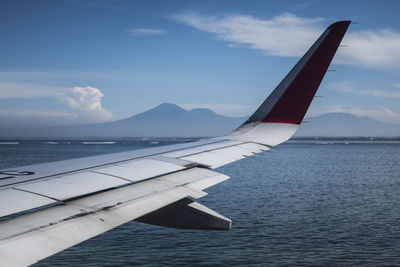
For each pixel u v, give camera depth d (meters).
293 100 8.87
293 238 20.78
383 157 131.12
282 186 46.47
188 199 7.62
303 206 31.75
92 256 17.56
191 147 9.23
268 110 9.55
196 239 20.69
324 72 8.34
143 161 7.45
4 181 5.29
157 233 22.09
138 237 21.14
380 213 28.56
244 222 25.19
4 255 3.27
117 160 7.52
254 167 82.81
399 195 38.66
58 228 4.00
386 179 55.78
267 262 16.59
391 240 20.36
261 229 23.03
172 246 19.34
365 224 24.47
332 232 22.25
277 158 125.25
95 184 5.43
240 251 18.38
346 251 18.23
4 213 3.88
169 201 5.64
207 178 7.06
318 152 184.00
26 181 5.32
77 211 4.59
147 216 7.32
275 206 31.59
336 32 8.25
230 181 53.31
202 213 7.14
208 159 7.95
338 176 60.81
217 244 19.64
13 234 3.72
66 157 117.50
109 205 4.98
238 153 8.23
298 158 124.75
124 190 5.81
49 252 3.49
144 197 5.57
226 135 10.39
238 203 33.34
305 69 8.66
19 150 183.75
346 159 117.56
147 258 17.25
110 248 18.95
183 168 7.11
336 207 31.20
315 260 16.84
